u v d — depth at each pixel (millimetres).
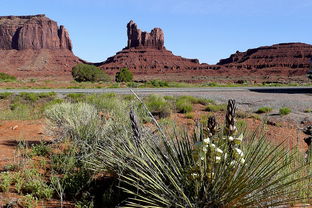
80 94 21984
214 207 2811
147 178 2945
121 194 3816
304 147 6805
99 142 4984
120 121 5605
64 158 5016
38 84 47875
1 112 13898
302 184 3480
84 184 4043
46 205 3648
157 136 4434
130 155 3332
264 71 199875
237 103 18109
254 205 2719
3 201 3693
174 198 2812
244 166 2723
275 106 16594
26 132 8266
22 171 4703
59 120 7066
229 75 197875
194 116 12000
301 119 11992
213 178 2842
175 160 3227
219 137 3033
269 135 8219
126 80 58781
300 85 48312
